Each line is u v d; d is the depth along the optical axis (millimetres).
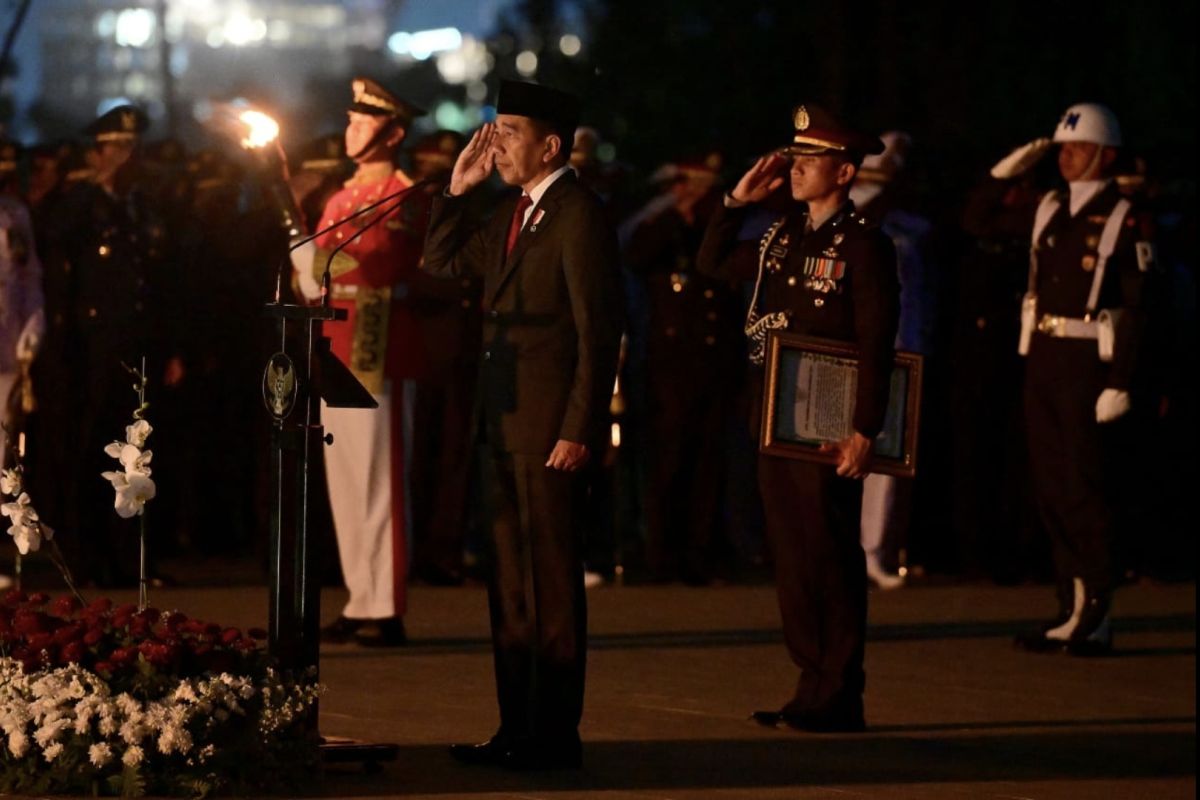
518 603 18734
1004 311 34781
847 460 20625
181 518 36875
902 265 32969
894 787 18391
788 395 20703
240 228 31109
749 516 36781
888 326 20578
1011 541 35312
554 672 18453
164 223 33406
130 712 16203
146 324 31609
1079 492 27078
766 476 21297
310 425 17156
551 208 18469
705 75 63031
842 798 17766
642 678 24109
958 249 35219
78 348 31375
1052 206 27281
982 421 35031
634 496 38188
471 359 33281
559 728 18469
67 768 16266
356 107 25625
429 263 19203
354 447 25766
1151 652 27625
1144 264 26625
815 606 21250
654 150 62281
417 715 21062
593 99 64750
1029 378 27438
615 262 18406
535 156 18562
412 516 33250
